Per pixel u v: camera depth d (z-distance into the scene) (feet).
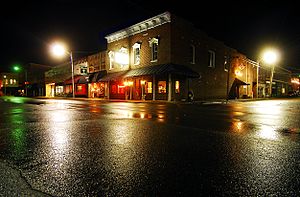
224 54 102.22
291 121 27.02
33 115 31.53
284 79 173.06
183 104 62.64
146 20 80.74
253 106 55.36
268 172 10.16
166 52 75.36
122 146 14.60
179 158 12.16
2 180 9.16
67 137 17.17
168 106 52.70
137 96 86.99
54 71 149.18
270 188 8.54
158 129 20.76
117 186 8.65
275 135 18.29
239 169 10.54
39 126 22.08
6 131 19.48
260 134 18.67
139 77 81.66
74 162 11.40
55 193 8.07
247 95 119.44
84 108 44.45
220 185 8.80
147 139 16.61
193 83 84.02
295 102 75.77
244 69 118.93
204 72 89.51
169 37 74.43
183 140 16.34
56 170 10.28
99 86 108.58
